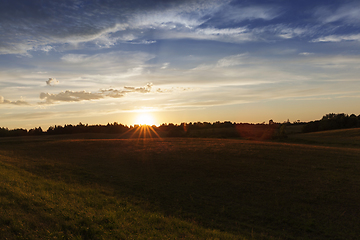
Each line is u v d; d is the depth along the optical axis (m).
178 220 12.04
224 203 15.91
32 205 10.02
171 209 14.66
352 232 11.81
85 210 10.63
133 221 10.33
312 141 55.53
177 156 32.28
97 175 23.12
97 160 31.72
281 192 17.44
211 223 12.67
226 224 12.77
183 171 24.45
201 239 9.02
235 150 34.81
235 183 19.97
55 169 25.19
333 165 23.91
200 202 16.03
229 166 25.38
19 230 7.41
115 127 127.75
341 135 66.12
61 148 43.19
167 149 38.84
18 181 15.61
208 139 60.53
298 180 19.78
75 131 130.12
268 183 19.52
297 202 15.66
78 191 15.85
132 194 17.55
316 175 20.83
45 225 8.10
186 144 45.38
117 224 9.22
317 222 12.96
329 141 53.53
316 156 28.67
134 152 37.28
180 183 20.48
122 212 11.70
